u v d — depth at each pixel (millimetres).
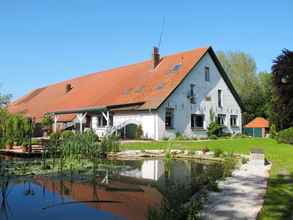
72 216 9227
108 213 9469
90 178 14758
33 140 27578
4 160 19672
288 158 19188
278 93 36094
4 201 10859
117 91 41312
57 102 50125
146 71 42094
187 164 19609
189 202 9023
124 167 18281
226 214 8195
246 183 12094
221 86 42094
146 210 9680
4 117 21953
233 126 43312
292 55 35656
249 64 66562
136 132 35781
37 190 12414
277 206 8875
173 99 36156
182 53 41438
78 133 20656
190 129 37812
